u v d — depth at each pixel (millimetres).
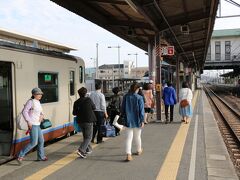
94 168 7887
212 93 69500
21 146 8750
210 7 13859
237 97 53531
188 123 16016
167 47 16766
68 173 7473
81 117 8828
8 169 7801
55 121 10820
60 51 12945
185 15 15797
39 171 7633
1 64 8492
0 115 8570
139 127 8555
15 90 8609
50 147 10422
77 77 12664
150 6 12914
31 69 9406
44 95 10180
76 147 10414
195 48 29984
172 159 8766
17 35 9820
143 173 7469
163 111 21328
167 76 39656
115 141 11336
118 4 12766
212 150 10125
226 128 17922
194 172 7570
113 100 12078
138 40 22078
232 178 7223
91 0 12375
